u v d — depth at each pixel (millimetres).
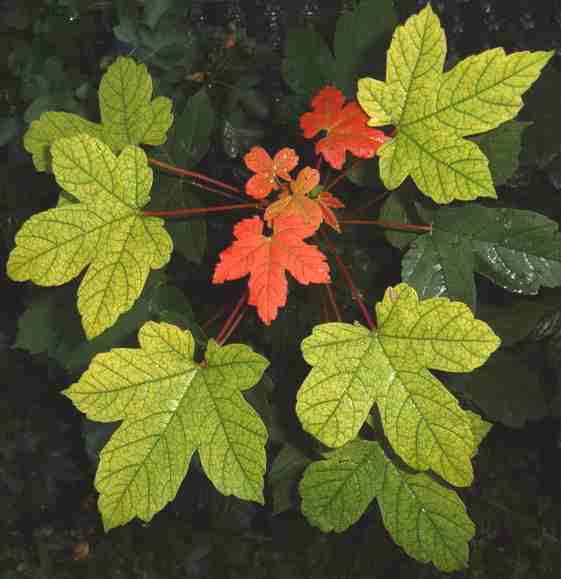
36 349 824
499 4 876
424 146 478
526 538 1009
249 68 854
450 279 616
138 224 485
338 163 503
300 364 840
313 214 472
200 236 706
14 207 1002
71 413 1125
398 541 500
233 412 461
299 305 851
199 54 849
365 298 848
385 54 685
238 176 874
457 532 492
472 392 852
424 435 457
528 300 844
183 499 1012
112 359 460
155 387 466
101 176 479
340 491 506
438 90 468
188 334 472
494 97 457
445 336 454
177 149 709
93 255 478
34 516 1130
